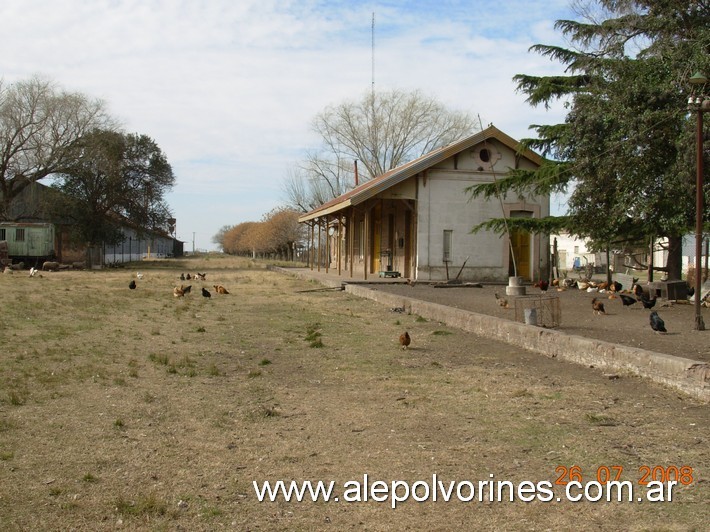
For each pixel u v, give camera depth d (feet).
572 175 61.16
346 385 27.14
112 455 18.12
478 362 32.24
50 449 18.52
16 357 31.71
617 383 27.09
